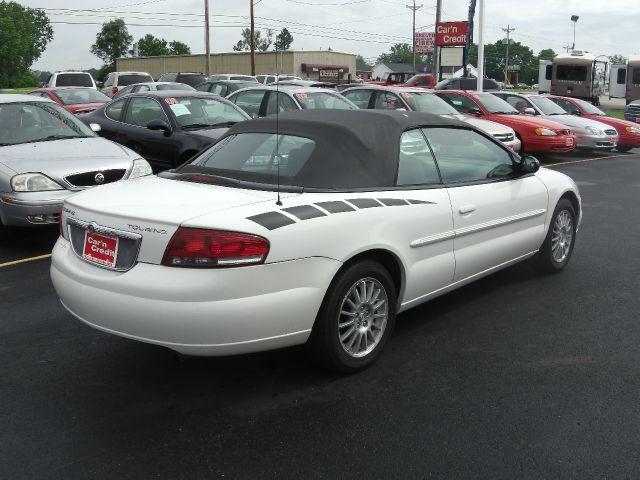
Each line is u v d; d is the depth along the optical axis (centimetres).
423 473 301
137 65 7238
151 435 335
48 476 299
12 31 9600
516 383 392
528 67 14000
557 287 575
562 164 1568
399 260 416
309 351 390
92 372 408
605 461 309
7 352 437
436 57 3553
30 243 742
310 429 340
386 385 389
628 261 664
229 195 380
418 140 458
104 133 1053
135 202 372
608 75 4266
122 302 344
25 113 805
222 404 367
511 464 307
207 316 332
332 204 381
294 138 426
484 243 496
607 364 418
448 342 454
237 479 297
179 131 955
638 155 1806
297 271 355
